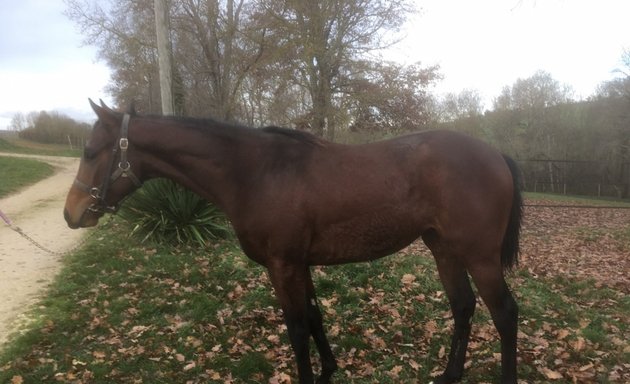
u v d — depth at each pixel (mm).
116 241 6973
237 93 14820
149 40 17484
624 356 3449
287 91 13273
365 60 12766
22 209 11047
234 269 5441
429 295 4773
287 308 2732
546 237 9109
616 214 13602
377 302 4492
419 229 2729
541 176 27328
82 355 3494
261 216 2672
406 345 3666
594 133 26688
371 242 2715
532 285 5250
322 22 11898
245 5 14719
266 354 3490
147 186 7078
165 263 5809
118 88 26297
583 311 4422
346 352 3561
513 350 2701
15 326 4062
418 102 13961
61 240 7551
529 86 28578
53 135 45000
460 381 3133
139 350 3539
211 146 2777
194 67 16047
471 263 2688
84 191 2797
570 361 3410
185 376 3213
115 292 4871
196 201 6906
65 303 4582
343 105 12727
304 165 2707
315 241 2713
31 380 3139
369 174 2656
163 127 2811
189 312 4309
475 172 2652
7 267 5887
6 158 22516
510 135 27875
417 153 2684
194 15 15242
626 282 5559
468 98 29219
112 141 2799
